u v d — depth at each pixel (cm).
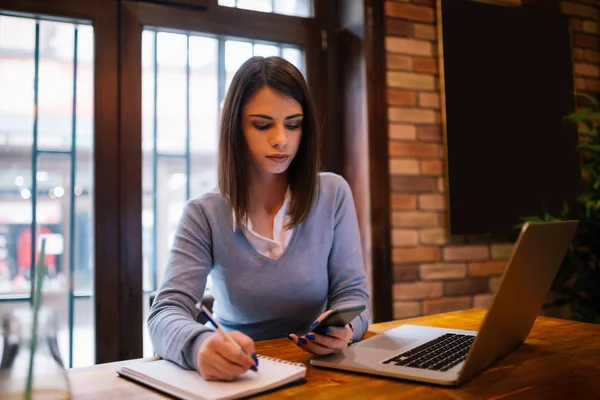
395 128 244
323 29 259
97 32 216
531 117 271
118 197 218
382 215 239
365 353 99
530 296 94
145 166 226
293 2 257
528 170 268
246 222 127
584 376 86
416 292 244
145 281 225
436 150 252
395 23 248
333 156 259
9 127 207
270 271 128
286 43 252
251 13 243
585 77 291
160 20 226
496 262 262
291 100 118
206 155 239
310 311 133
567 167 279
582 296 265
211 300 148
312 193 130
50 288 66
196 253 124
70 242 215
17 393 60
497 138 262
